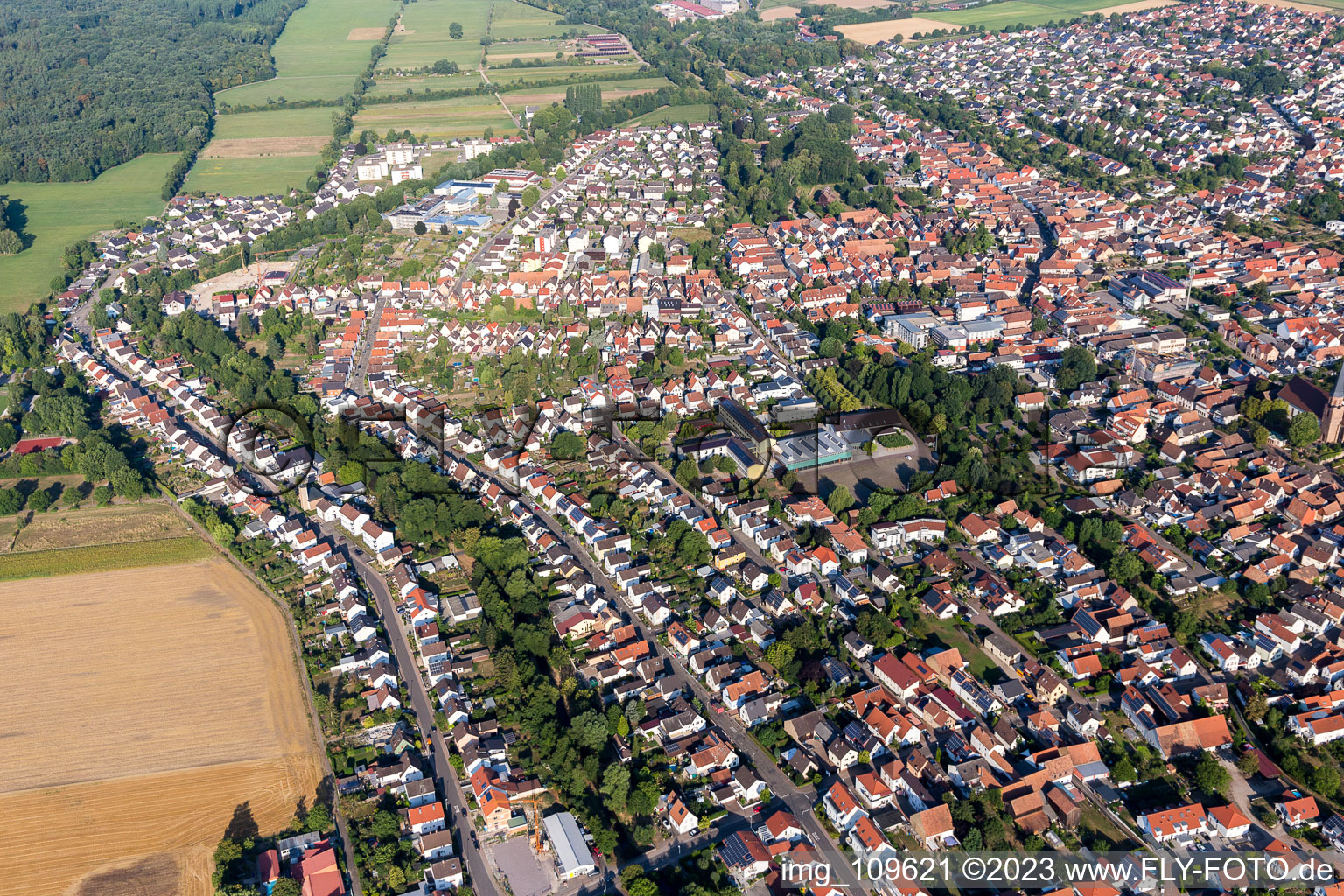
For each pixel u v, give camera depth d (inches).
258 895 7632.9
